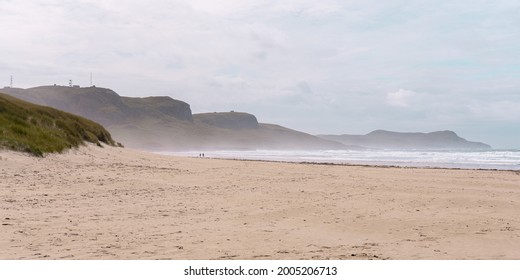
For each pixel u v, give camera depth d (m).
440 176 24.23
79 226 9.09
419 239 8.45
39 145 22.27
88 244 7.66
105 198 12.97
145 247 7.53
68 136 28.47
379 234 8.89
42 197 12.57
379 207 12.26
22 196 12.51
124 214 10.62
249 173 22.59
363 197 14.20
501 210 12.07
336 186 17.30
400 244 8.03
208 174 21.20
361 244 8.00
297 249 7.57
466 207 12.47
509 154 98.31
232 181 18.42
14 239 7.82
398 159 68.06
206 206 12.09
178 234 8.59
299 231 9.07
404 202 13.23
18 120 25.23
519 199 14.51
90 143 32.66
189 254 7.14
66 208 11.12
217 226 9.44
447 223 10.05
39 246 7.43
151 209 11.42
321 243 8.05
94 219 9.89
